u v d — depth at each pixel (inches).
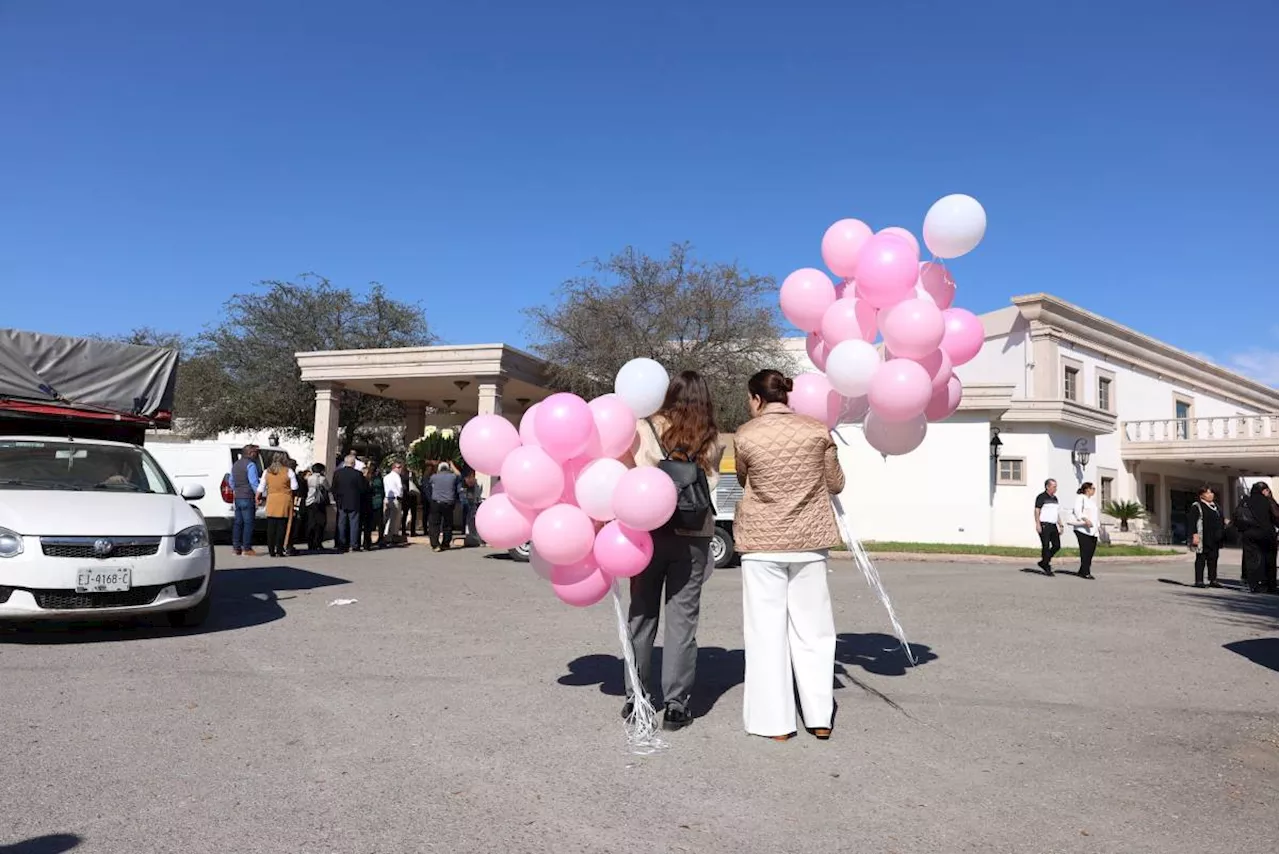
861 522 943.7
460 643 279.4
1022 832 137.3
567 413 182.4
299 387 1098.7
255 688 216.7
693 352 902.4
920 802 149.1
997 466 1005.2
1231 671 260.4
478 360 794.8
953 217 210.7
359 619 324.5
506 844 129.0
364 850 126.0
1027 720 201.0
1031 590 480.4
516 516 194.4
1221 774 165.9
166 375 389.1
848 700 216.8
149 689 213.3
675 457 192.9
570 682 227.6
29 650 256.5
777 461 187.6
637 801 147.0
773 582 186.1
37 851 123.1
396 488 748.6
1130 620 362.0
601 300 909.8
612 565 182.4
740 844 131.0
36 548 261.6
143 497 301.3
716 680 235.8
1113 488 1226.0
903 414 206.2
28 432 352.2
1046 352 1123.3
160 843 126.8
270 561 553.6
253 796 145.7
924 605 401.7
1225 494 1472.7
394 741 176.4
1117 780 161.8
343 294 1145.4
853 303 221.6
